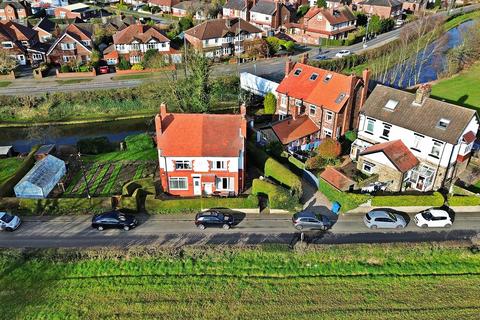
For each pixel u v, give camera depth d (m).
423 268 40.94
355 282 39.66
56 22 141.62
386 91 57.25
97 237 45.28
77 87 88.75
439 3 155.00
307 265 41.31
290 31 128.50
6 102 81.75
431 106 52.72
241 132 51.19
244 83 85.69
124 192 50.31
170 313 36.59
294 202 48.19
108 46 109.25
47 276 40.28
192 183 52.06
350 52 109.44
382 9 138.88
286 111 68.38
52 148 63.28
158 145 50.38
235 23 111.88
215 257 41.88
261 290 38.84
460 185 52.81
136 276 40.25
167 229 46.47
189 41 108.06
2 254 42.22
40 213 49.22
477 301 37.59
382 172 53.12
